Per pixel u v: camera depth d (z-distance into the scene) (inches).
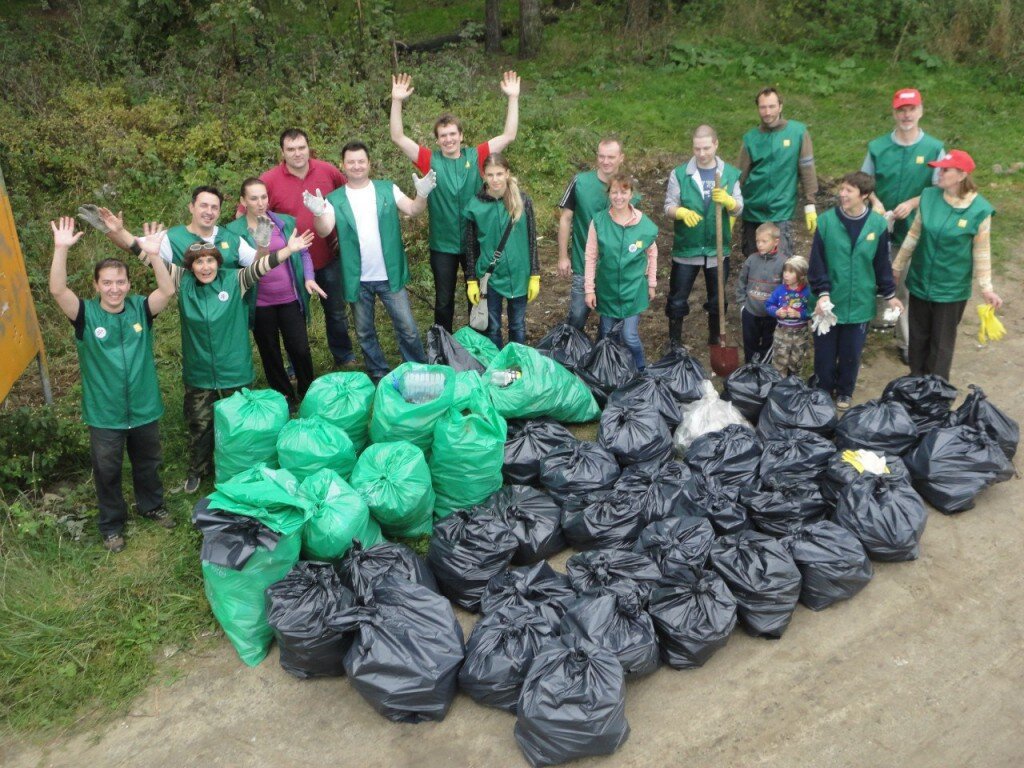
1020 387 252.1
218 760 154.0
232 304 202.2
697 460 211.6
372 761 152.5
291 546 172.6
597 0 634.2
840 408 242.8
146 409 192.5
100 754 156.1
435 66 480.1
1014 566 188.5
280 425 202.8
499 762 151.0
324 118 399.9
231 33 439.5
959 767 146.3
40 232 317.7
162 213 342.0
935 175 229.3
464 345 248.7
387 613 159.9
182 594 186.5
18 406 252.5
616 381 245.6
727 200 240.8
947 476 201.5
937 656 167.8
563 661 150.3
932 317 236.7
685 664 165.5
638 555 179.6
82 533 203.3
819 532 181.8
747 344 253.6
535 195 384.5
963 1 542.0
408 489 191.9
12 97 398.3
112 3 457.1
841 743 151.5
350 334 287.9
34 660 172.2
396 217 235.0
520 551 192.7
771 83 521.0
